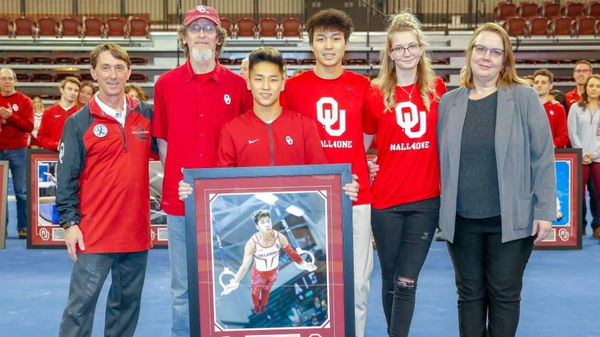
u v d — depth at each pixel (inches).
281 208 109.6
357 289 132.9
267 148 120.8
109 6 782.5
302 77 133.1
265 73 116.9
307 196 109.4
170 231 129.8
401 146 130.5
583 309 181.9
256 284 110.0
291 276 110.0
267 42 695.1
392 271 136.8
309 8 778.8
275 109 122.0
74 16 737.0
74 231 122.0
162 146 134.4
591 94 275.3
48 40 683.4
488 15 781.9
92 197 123.5
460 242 123.3
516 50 668.1
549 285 209.5
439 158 127.2
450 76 652.1
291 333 110.3
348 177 108.7
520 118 118.1
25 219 296.2
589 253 260.1
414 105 129.7
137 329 165.2
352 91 131.4
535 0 781.3
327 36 128.0
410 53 127.3
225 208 109.6
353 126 130.9
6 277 222.8
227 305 110.1
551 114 276.4
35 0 777.6
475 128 119.9
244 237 109.8
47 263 245.3
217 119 127.8
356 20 772.6
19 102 281.3
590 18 689.0
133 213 125.7
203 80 126.4
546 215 116.7
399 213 132.7
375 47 679.1
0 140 283.3
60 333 123.2
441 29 761.0
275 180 109.4
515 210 117.1
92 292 123.1
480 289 123.4
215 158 128.3
